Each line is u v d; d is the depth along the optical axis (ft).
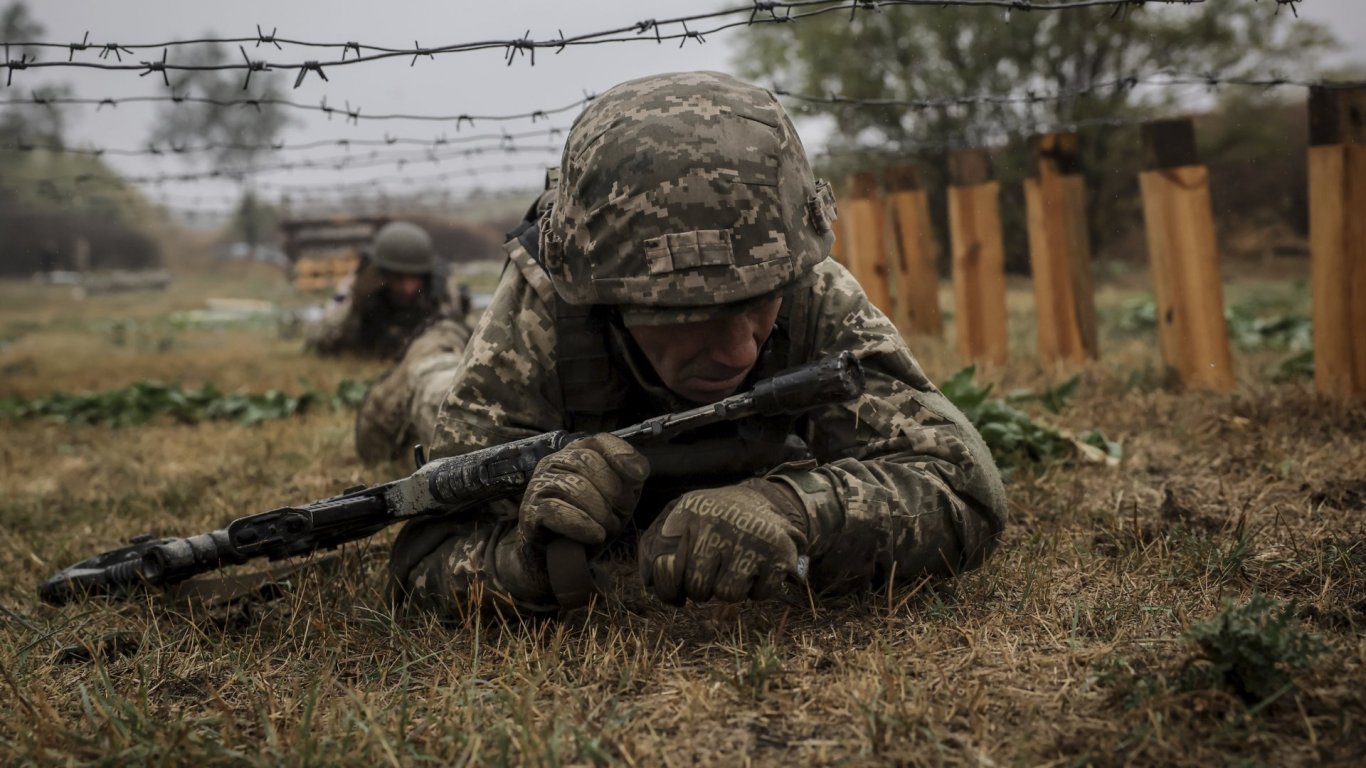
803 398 6.98
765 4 9.98
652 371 7.89
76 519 13.58
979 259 21.85
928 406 7.91
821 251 7.47
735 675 6.78
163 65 9.75
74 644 8.55
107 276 141.28
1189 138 17.28
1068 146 20.45
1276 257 64.08
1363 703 5.98
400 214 92.53
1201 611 7.61
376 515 8.18
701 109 7.25
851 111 59.72
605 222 7.16
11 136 150.71
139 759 6.18
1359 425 13.76
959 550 7.68
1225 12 60.23
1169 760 5.63
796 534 6.84
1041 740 5.94
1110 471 12.64
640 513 9.15
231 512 13.10
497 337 8.22
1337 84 14.65
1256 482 11.46
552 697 6.89
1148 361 19.33
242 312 88.48
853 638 7.47
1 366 39.04
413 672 7.59
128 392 24.79
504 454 7.59
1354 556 8.42
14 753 6.36
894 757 5.82
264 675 7.64
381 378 16.12
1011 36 59.47
